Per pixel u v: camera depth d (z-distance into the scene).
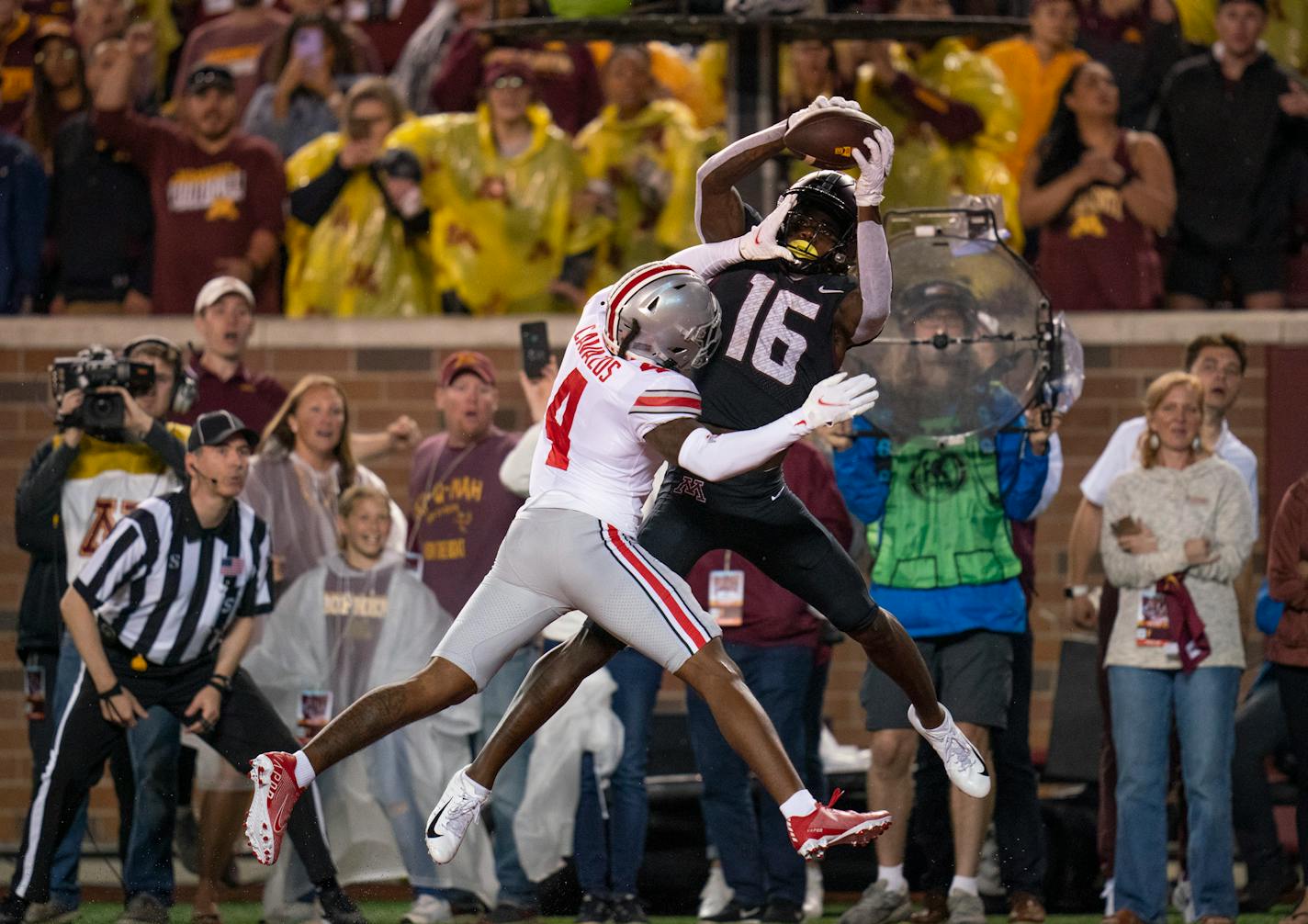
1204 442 24.02
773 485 15.96
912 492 21.28
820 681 23.38
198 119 29.36
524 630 15.50
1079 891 23.14
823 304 16.17
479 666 15.46
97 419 22.20
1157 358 28.94
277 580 22.70
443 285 29.27
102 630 21.03
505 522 23.41
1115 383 28.92
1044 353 20.41
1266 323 28.86
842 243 16.38
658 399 14.88
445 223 29.22
